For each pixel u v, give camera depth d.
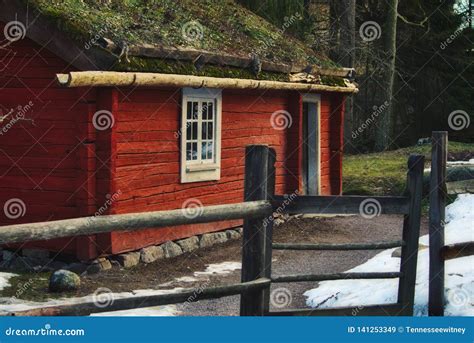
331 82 18.72
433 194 7.98
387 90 30.92
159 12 15.09
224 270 12.34
